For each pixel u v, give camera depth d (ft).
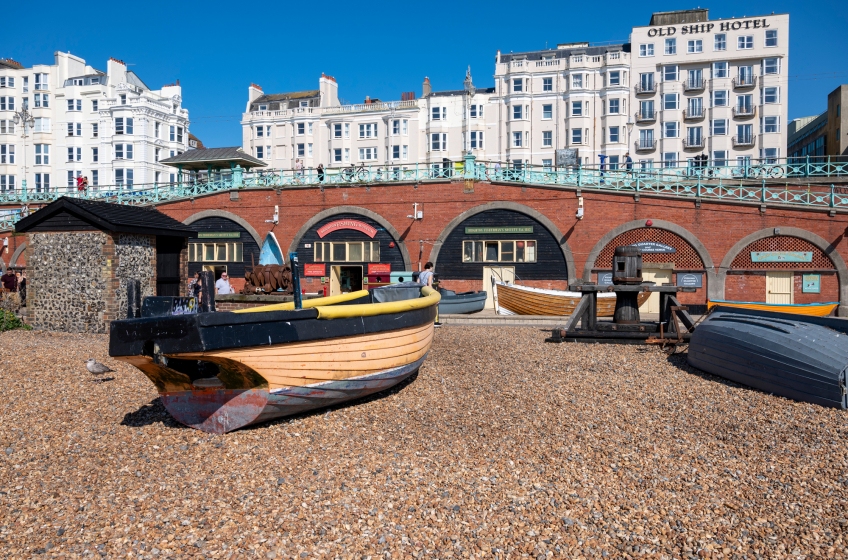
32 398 28.40
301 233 100.58
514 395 29.22
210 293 22.41
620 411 26.76
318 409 26.45
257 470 19.75
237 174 106.01
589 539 15.39
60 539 15.24
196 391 23.41
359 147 201.16
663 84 176.24
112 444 22.26
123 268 57.00
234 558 14.42
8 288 72.79
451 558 14.55
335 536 15.46
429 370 34.99
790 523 16.21
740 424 24.84
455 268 94.63
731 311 35.99
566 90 181.16
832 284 80.79
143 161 197.98
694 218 85.20
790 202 82.64
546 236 91.04
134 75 221.46
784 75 169.07
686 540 15.29
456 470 19.83
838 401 26.73
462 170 94.99
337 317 24.63
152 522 16.14
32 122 201.26
